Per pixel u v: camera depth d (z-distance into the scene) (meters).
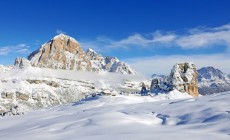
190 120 54.59
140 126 51.81
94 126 53.91
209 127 44.69
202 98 79.88
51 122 68.62
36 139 45.75
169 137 38.28
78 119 66.88
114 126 52.53
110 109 86.62
